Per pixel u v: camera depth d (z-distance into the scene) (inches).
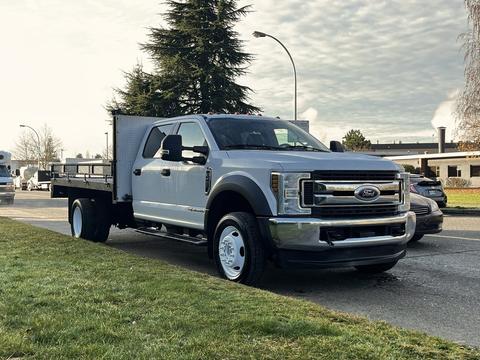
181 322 170.7
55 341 154.7
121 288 217.3
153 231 334.0
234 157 260.8
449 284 265.4
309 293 247.0
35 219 668.1
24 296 203.5
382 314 210.2
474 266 313.4
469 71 1079.6
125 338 156.7
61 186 452.4
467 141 1131.9
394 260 257.3
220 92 1282.0
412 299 235.1
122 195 350.6
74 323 170.1
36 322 170.9
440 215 398.0
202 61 1307.8
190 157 290.4
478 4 1042.1
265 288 257.3
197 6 1305.4
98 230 399.5
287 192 230.5
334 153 267.1
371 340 157.5
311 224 226.4
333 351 147.5
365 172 243.0
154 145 335.6
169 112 1314.0
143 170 335.9
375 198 243.9
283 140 296.5
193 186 285.3
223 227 259.6
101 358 141.2
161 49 1316.4
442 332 185.8
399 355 145.6
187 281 231.6
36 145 3272.6
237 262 250.1
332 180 234.8
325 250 230.7
